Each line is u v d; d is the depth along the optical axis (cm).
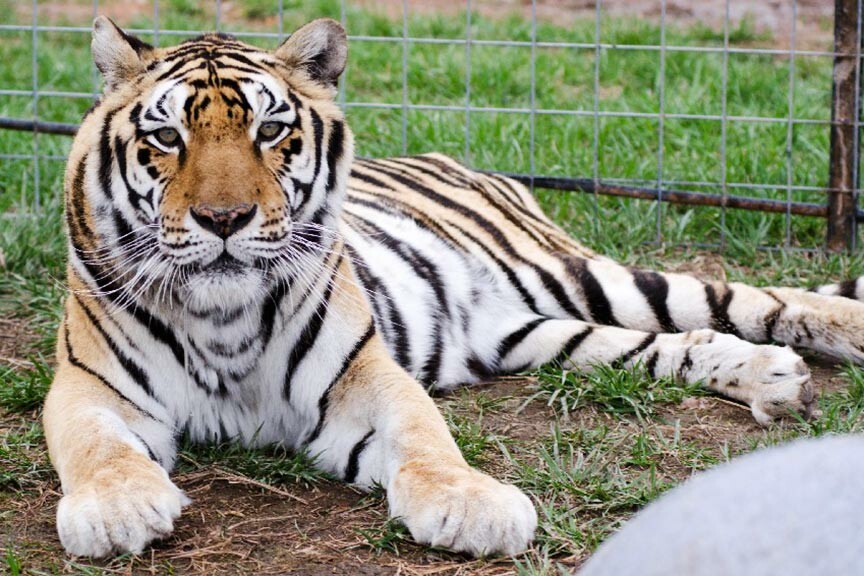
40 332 1100
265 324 829
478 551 699
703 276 1243
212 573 693
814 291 1095
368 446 813
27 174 1430
